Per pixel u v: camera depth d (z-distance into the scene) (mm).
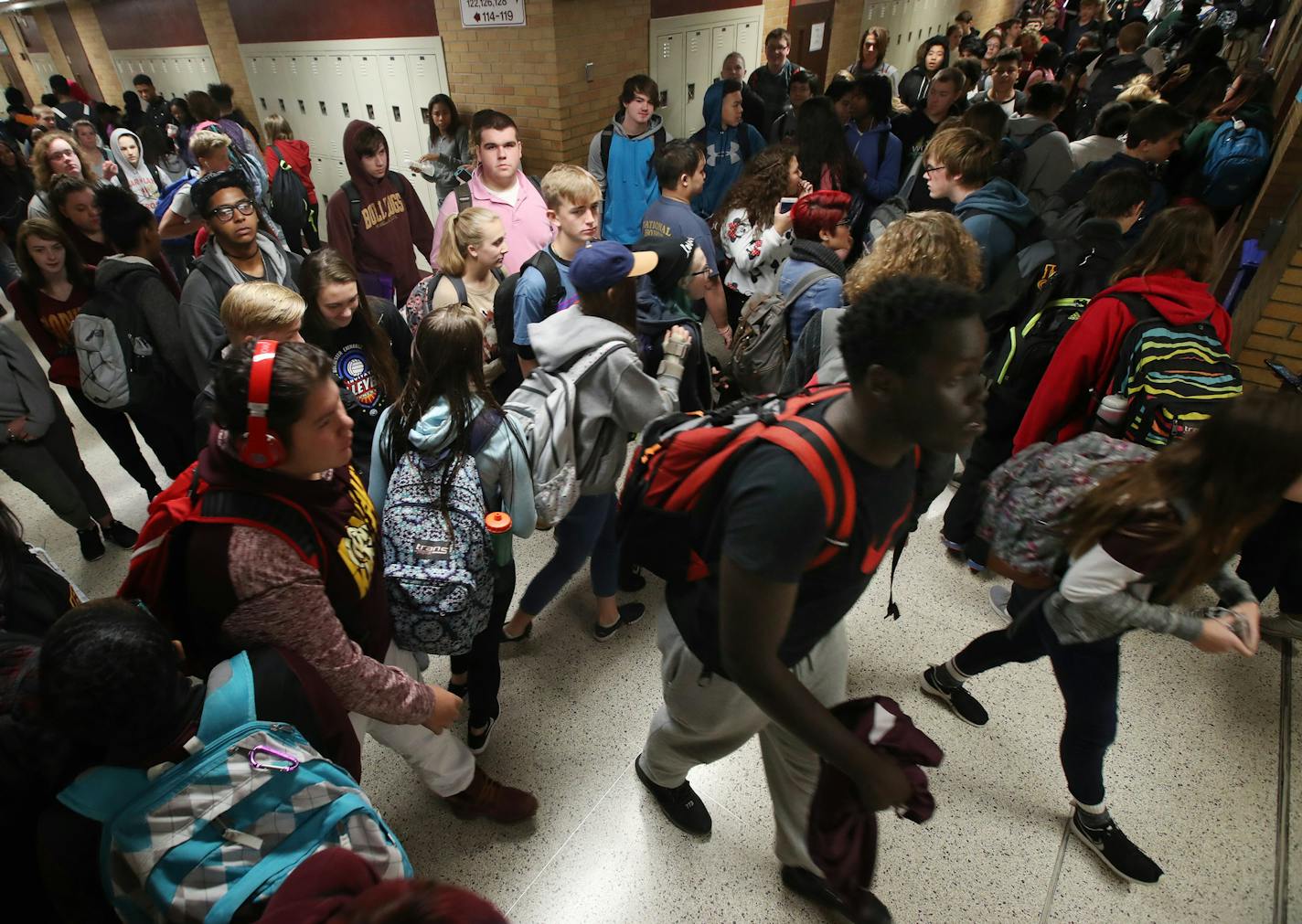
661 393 1869
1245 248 3131
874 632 2453
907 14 8797
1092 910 1705
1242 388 1831
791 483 901
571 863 1815
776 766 1509
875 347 832
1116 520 1268
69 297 2629
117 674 855
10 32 9430
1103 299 1993
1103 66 5984
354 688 1219
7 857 965
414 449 1622
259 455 1075
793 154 2895
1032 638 1757
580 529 2096
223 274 2398
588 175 2447
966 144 2529
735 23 5926
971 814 1902
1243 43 5934
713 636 1188
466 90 4953
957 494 2617
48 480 2596
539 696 2254
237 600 1089
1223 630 1323
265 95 6363
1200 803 1916
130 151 5125
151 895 902
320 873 823
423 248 4027
